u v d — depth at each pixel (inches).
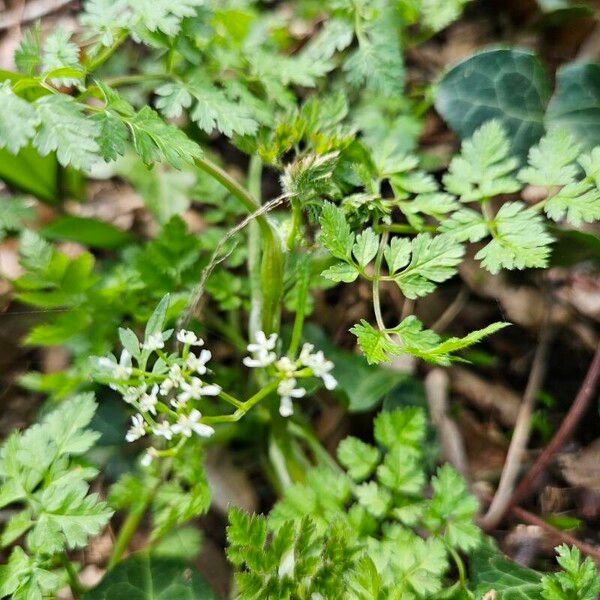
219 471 8.7
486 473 8.8
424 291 6.9
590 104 9.0
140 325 8.8
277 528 7.3
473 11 10.8
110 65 10.1
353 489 7.6
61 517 6.8
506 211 7.4
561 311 9.3
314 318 9.6
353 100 9.8
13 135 6.5
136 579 7.6
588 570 6.8
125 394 6.6
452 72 9.3
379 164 8.0
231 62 8.5
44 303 8.2
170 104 7.6
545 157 7.7
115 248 9.8
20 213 9.4
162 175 10.1
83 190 10.3
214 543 8.4
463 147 7.9
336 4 8.8
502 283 9.4
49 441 7.6
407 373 9.0
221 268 8.9
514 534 8.3
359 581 6.7
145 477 8.1
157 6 7.5
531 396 9.0
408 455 7.5
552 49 10.5
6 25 11.2
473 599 7.2
